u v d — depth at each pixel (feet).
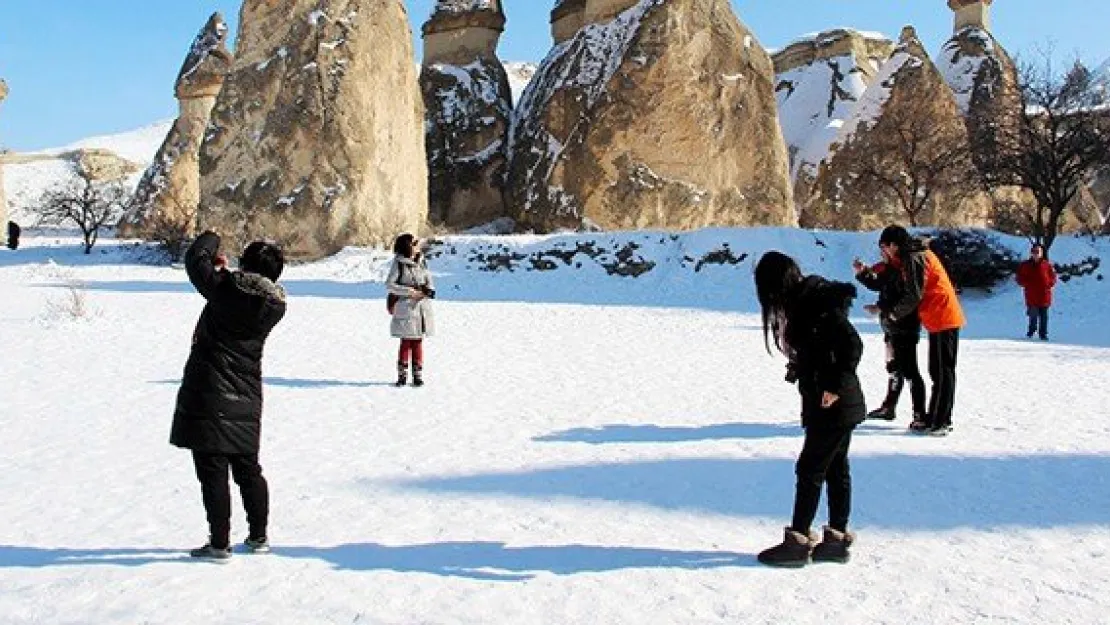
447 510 19.36
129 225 141.79
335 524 18.38
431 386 35.37
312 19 106.22
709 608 14.23
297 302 69.51
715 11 120.26
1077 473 22.58
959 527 18.48
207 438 15.72
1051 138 103.09
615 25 122.11
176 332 50.08
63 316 55.06
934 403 27.04
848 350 15.97
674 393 34.17
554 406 31.32
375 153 105.70
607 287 86.84
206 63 146.61
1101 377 38.81
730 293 83.56
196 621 13.47
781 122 170.50
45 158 215.72
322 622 13.50
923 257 27.09
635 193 112.57
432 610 14.02
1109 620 13.80
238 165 105.29
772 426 28.04
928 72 136.15
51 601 14.23
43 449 24.52
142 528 18.04
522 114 135.23
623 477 22.04
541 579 15.42
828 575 15.78
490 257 93.97
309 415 29.48
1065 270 85.81
